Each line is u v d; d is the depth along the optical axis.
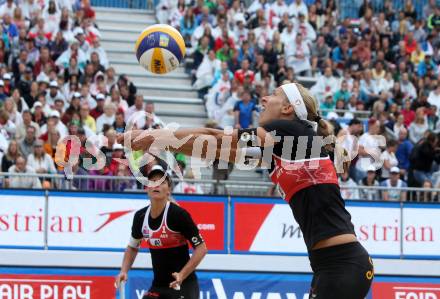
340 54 34.88
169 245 15.81
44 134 25.03
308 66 33.81
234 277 21.00
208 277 20.86
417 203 21.91
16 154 22.84
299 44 33.84
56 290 20.17
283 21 35.12
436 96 33.09
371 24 37.66
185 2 35.81
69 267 20.33
